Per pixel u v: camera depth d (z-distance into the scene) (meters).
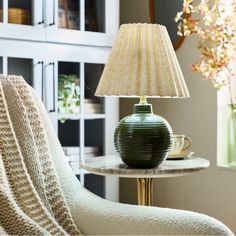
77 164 3.13
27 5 2.95
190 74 3.24
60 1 3.06
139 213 1.77
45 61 2.99
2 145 1.98
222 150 3.14
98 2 3.23
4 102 2.05
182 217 1.69
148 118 2.27
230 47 2.94
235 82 3.14
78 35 3.12
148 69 2.23
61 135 3.07
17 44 2.89
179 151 2.54
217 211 3.11
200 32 2.99
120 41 2.30
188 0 2.96
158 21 3.40
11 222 1.82
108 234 1.81
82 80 3.14
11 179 1.95
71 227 1.91
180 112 3.32
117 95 2.23
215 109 3.11
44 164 2.04
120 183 3.71
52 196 2.00
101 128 3.25
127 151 2.25
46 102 2.99
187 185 3.29
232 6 2.93
